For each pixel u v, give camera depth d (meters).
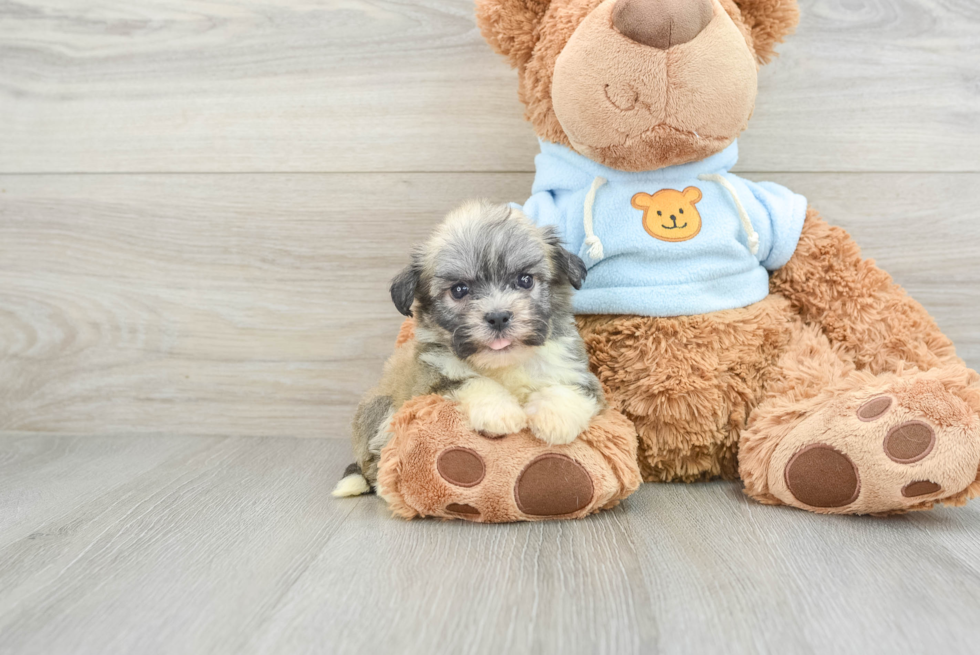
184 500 0.65
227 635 0.46
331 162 0.80
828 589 0.49
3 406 0.84
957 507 0.61
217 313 0.82
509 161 0.79
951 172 0.76
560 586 0.50
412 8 0.78
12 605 0.50
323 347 0.81
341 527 0.59
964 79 0.75
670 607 0.48
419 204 0.80
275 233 0.81
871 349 0.66
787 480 0.60
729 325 0.66
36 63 0.81
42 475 0.71
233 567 0.53
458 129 0.79
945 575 0.51
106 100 0.81
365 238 0.80
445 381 0.61
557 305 0.63
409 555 0.54
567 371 0.62
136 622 0.48
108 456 0.76
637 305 0.65
